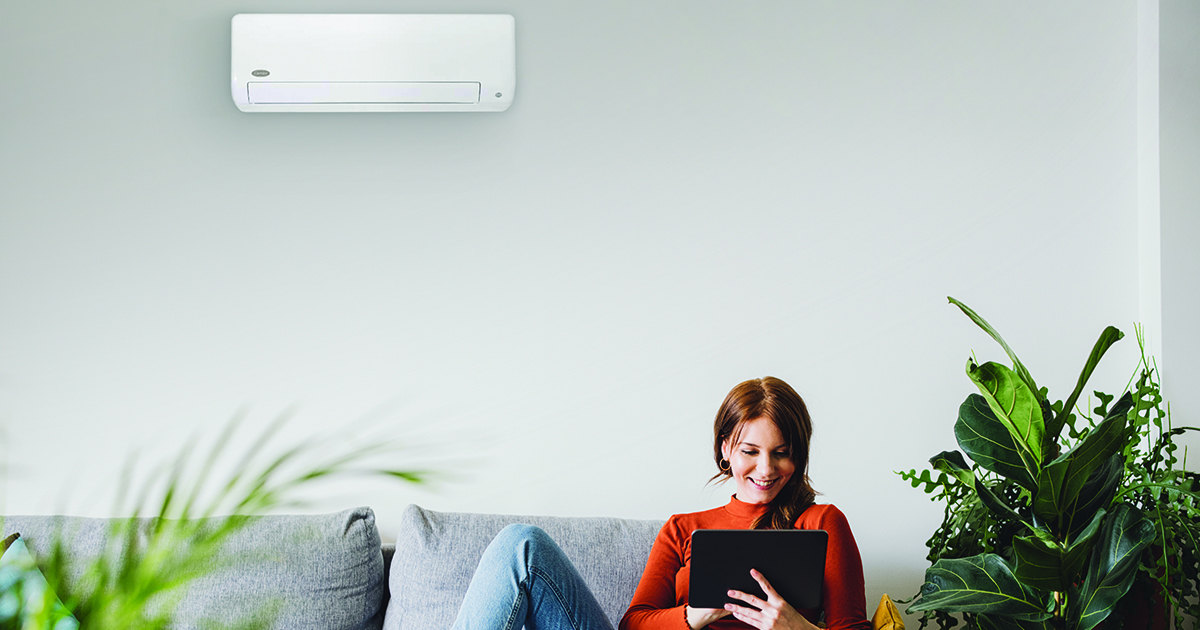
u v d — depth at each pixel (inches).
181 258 86.6
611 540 75.7
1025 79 90.0
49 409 85.0
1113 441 54.9
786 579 58.4
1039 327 88.3
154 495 84.1
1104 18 90.1
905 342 88.3
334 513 78.2
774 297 88.4
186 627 64.0
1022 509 65.4
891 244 88.9
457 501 86.4
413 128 88.4
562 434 87.3
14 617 17.5
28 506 84.0
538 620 60.6
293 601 70.9
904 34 90.3
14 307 85.4
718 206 88.9
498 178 88.4
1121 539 55.2
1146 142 88.0
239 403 86.1
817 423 87.7
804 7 90.2
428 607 71.6
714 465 87.2
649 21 89.7
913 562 86.7
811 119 89.7
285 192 87.5
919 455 87.5
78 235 86.1
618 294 88.2
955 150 89.5
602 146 89.0
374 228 87.7
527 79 88.9
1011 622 59.4
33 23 86.8
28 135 86.3
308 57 82.2
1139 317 88.0
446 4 88.5
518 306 87.8
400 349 87.2
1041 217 89.0
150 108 87.0
